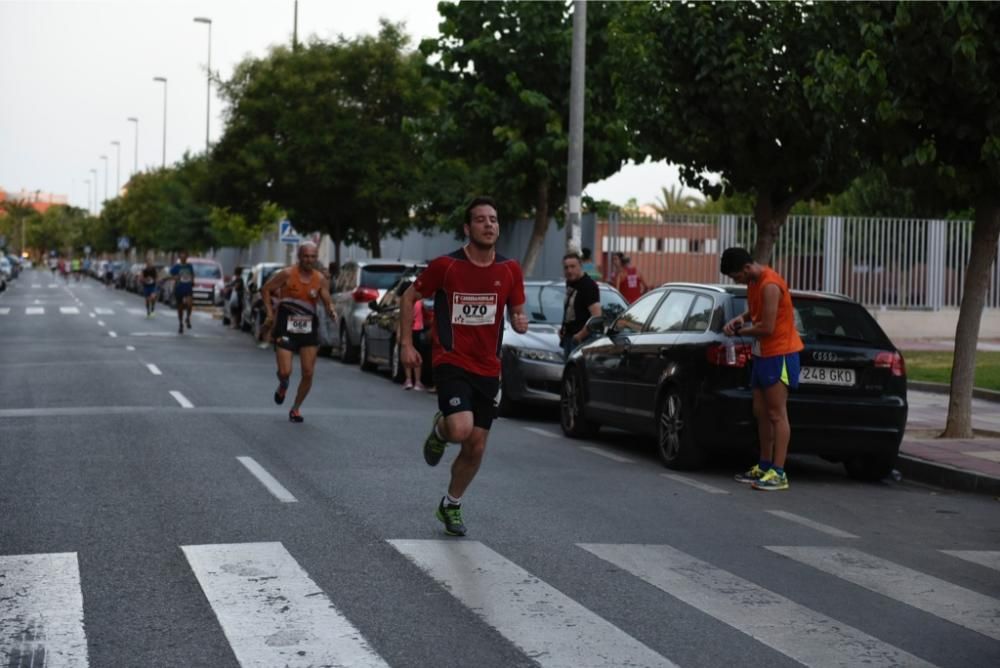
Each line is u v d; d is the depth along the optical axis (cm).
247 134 4275
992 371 2577
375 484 1173
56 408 1753
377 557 869
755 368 1250
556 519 1034
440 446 959
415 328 2188
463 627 698
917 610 773
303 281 1662
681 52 1836
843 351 1298
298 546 897
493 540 938
